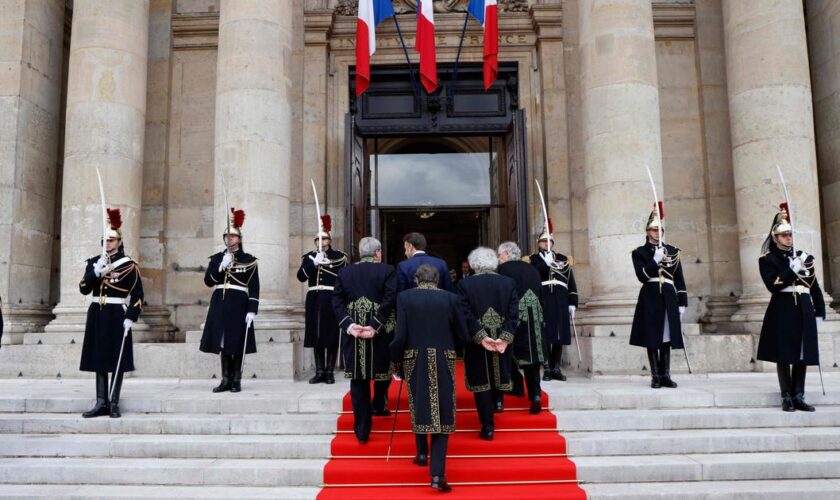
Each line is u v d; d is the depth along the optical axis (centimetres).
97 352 589
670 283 679
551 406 610
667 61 1141
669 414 571
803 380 595
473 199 1280
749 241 902
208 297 1091
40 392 684
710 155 1106
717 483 483
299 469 487
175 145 1127
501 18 1161
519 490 466
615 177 855
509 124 1149
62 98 1091
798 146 880
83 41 907
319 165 1105
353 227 1052
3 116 927
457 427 568
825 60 1023
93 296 608
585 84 908
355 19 1155
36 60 968
